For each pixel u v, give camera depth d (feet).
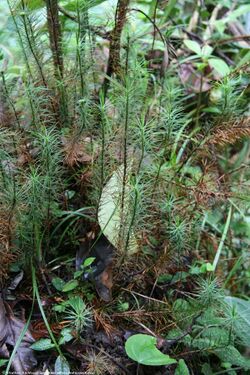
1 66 1.86
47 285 1.49
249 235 1.93
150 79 2.03
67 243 1.61
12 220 1.38
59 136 1.52
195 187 1.55
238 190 1.73
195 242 1.77
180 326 1.46
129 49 1.67
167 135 1.49
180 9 2.77
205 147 1.58
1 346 1.35
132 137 1.44
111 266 1.48
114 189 1.48
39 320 1.44
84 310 1.42
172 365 1.42
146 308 1.51
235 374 1.45
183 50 2.40
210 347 1.39
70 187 1.65
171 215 1.47
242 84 1.94
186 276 1.57
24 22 1.49
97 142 1.49
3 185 1.39
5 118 1.57
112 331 1.44
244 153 2.25
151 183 1.49
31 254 1.45
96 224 1.50
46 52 1.65
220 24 2.42
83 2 1.52
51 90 1.62
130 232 1.38
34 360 1.35
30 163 1.48
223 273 1.83
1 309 1.40
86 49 1.59
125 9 1.61
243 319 1.46
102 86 1.75
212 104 2.24
